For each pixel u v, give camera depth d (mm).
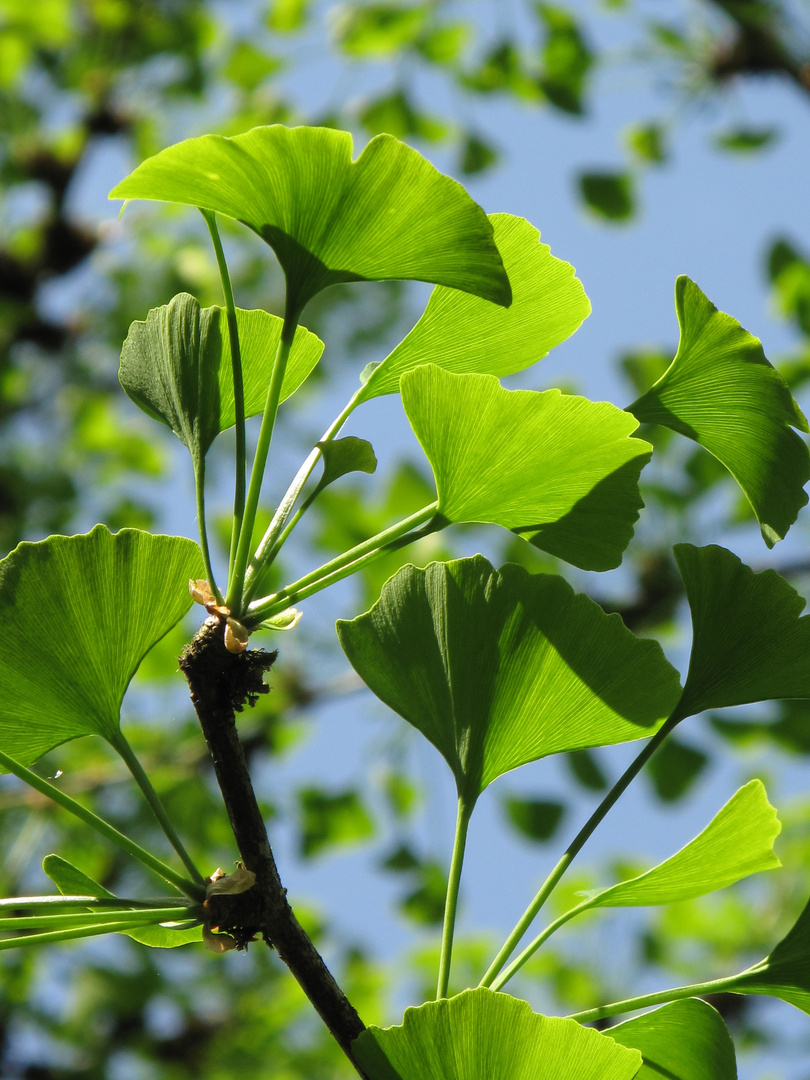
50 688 1342
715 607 1339
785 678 1339
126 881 2805
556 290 1338
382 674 1338
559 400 1320
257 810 1334
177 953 3139
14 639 1337
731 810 1329
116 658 1345
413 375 1321
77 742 2904
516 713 1337
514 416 1323
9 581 1335
